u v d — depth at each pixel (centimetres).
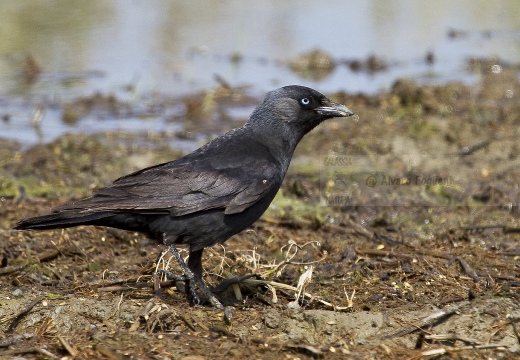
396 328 916
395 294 1034
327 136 1809
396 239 1288
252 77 2347
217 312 967
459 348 855
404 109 1998
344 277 1105
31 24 2795
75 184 1545
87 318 938
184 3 3322
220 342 879
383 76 2366
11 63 2402
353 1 3462
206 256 1173
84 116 2009
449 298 1013
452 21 3103
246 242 1261
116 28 2841
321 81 2316
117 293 1041
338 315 930
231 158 1041
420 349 864
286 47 2678
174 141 1825
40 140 1822
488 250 1239
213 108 2069
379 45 2723
